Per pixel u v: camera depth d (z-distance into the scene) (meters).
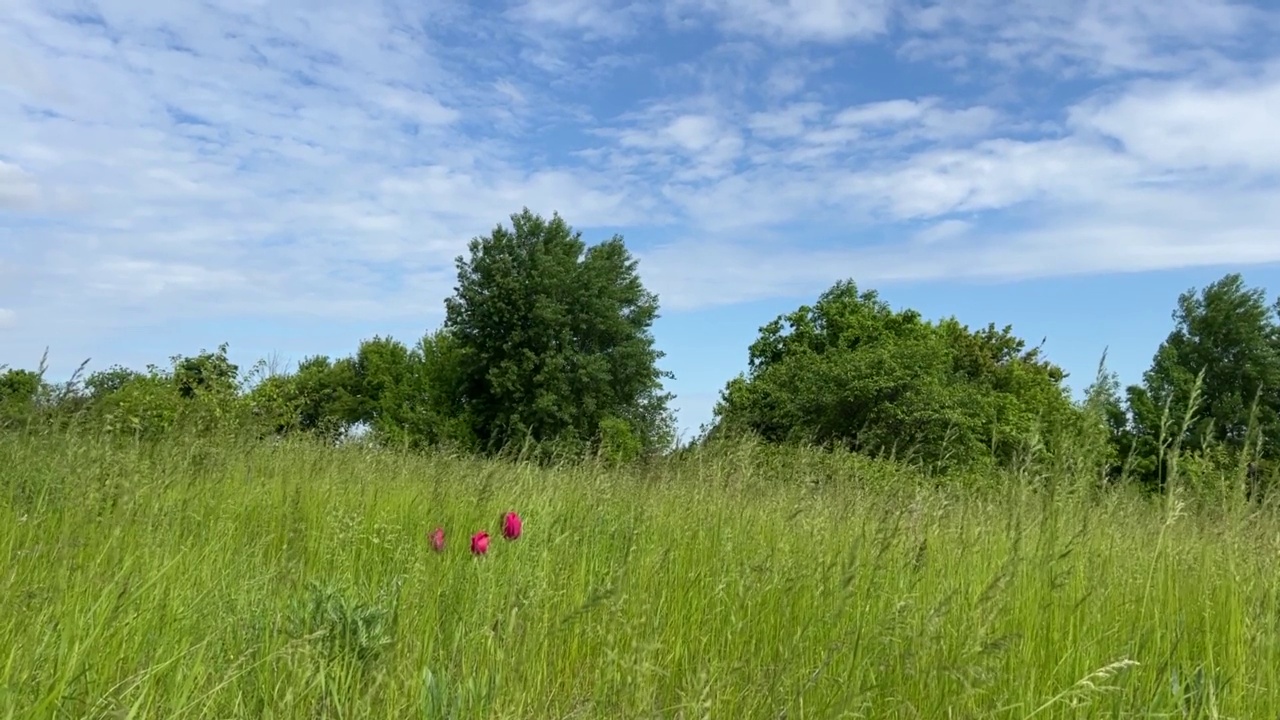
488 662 3.16
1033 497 4.50
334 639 3.17
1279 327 35.81
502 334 46.00
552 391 44.41
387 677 2.77
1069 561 3.94
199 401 10.43
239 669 2.86
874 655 3.17
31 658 2.50
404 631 3.45
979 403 24.38
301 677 2.76
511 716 2.81
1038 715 2.91
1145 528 4.32
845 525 5.18
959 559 4.38
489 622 3.44
